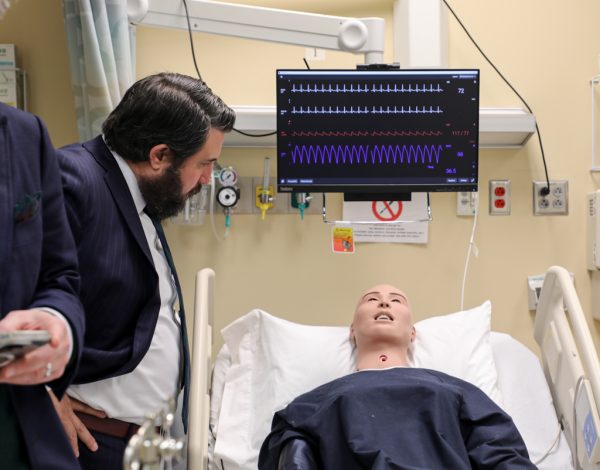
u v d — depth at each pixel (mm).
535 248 2719
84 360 1642
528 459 1868
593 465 1962
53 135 2658
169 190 1777
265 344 2408
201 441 1707
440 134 2379
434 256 2723
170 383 1862
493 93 2721
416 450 1815
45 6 2654
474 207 2703
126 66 2307
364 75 2348
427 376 2102
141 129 1709
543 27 2707
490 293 2725
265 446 2035
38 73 2652
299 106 2357
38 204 1240
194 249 2707
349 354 2395
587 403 1942
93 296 1653
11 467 1206
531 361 2414
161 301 1841
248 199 2705
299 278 2721
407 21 2604
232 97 2717
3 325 1075
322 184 2400
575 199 2717
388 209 2564
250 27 2348
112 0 2266
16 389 1213
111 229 1680
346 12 2715
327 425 1897
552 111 2711
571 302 2070
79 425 1691
